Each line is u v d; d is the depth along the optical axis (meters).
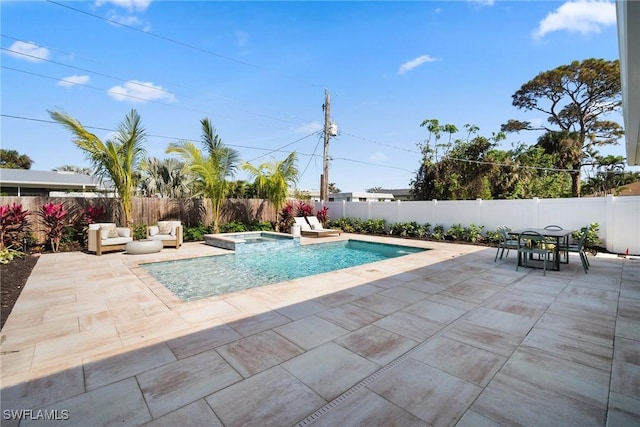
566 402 2.13
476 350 2.92
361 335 3.25
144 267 7.38
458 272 6.25
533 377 2.45
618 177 21.23
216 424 1.91
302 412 2.03
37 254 8.34
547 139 19.22
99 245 8.16
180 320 3.67
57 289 5.02
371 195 28.95
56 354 2.83
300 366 2.61
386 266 6.84
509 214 10.21
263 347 2.97
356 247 11.12
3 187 17.66
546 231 6.73
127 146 9.34
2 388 2.29
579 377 2.45
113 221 10.64
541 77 20.19
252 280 6.44
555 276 5.87
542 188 16.86
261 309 4.06
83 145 8.68
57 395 2.20
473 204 11.05
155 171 14.55
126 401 2.13
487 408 2.07
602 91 19.05
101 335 3.25
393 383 2.37
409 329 3.41
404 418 1.97
